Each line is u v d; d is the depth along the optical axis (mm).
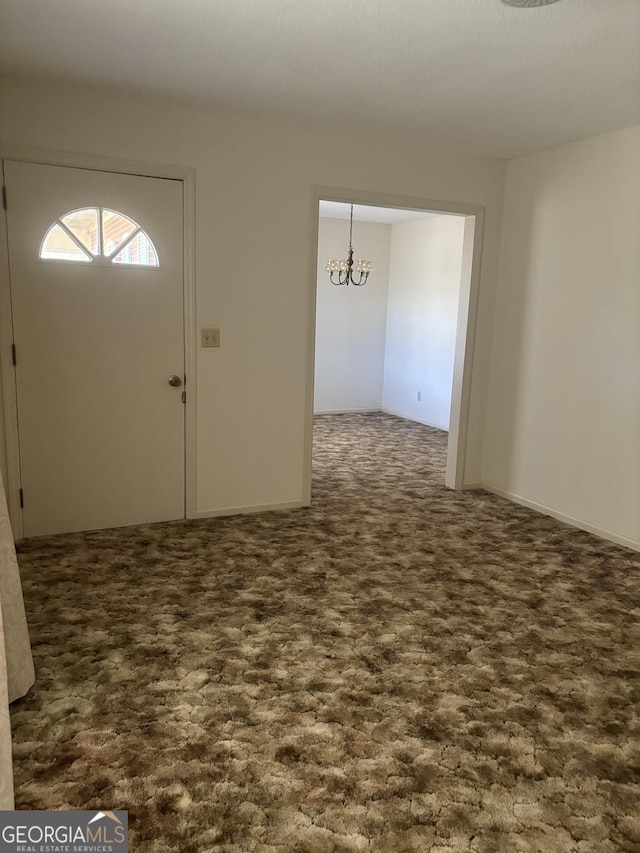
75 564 3273
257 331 3973
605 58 2654
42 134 3268
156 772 1870
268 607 2885
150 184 3541
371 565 3395
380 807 1770
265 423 4113
